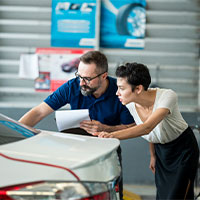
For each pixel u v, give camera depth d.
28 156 2.65
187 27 7.09
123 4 6.97
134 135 3.69
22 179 2.45
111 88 4.20
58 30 7.02
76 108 4.25
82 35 7.00
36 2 7.06
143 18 7.02
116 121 4.29
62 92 4.26
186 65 7.20
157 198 4.32
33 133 3.27
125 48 7.10
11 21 7.11
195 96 7.25
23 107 7.20
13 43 7.16
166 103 3.87
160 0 7.00
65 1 6.94
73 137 3.27
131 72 3.78
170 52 7.16
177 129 4.07
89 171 2.63
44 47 7.14
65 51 7.07
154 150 4.64
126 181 6.79
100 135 3.64
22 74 7.12
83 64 3.93
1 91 7.25
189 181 4.07
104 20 7.02
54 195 2.43
